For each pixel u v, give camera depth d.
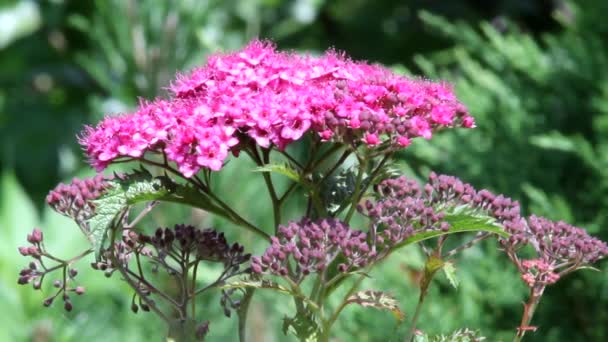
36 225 6.38
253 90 3.09
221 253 3.16
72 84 9.01
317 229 2.98
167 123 2.94
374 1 9.48
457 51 6.88
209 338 5.59
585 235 3.20
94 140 3.00
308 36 9.39
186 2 6.40
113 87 6.51
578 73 6.42
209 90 3.05
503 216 3.20
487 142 6.44
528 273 3.18
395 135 3.00
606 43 6.80
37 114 8.82
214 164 2.82
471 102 6.49
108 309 5.81
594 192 6.13
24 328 5.46
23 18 8.89
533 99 6.62
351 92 3.04
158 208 5.35
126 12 6.36
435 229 2.99
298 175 3.07
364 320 5.69
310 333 3.05
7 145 8.67
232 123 2.93
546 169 6.39
